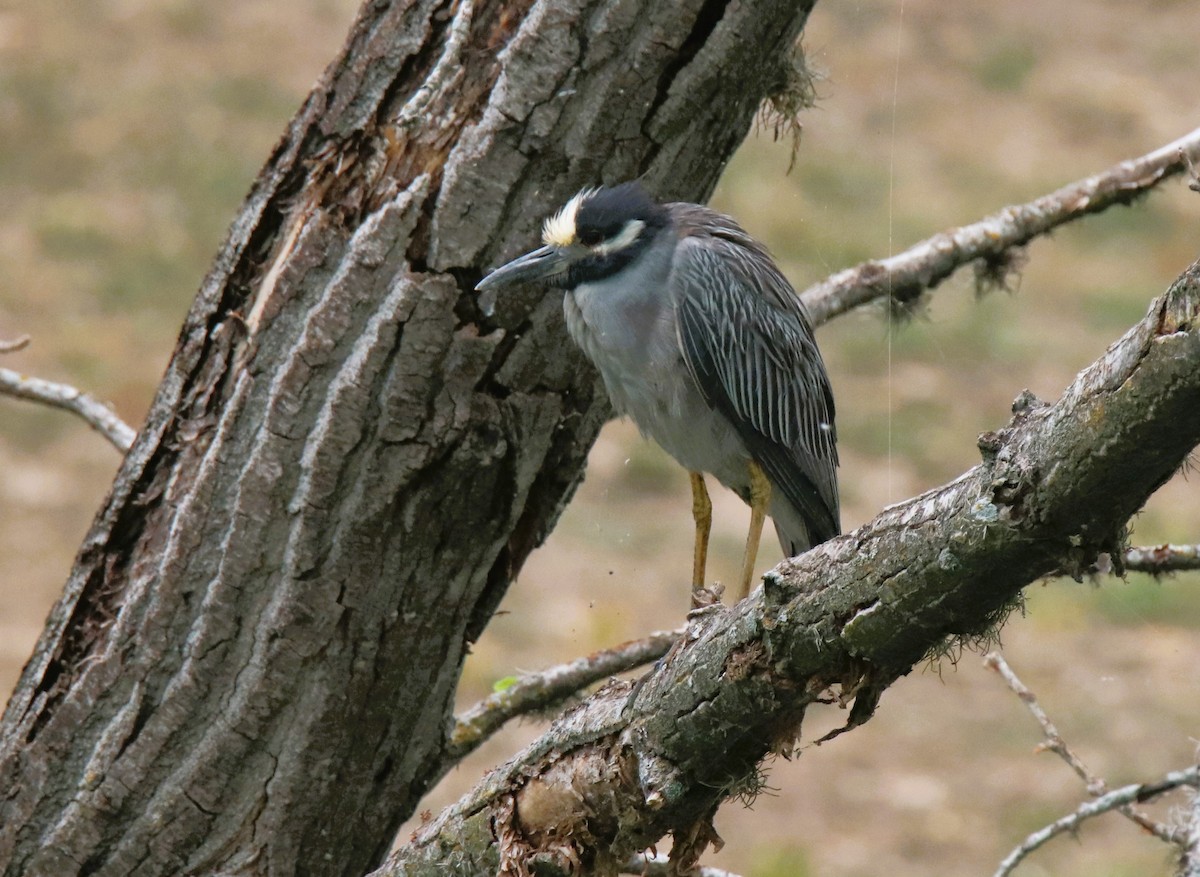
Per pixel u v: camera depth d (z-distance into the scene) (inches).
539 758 278.2
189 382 317.7
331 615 315.6
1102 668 815.1
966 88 1384.1
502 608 828.6
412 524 314.3
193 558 314.3
